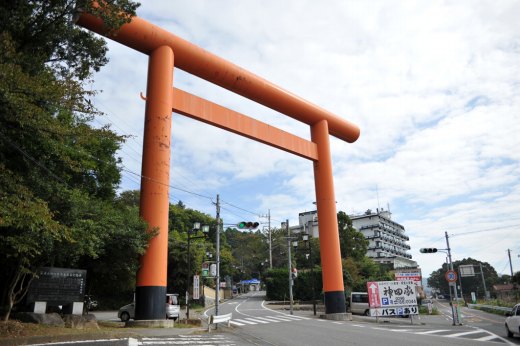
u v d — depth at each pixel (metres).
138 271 19.97
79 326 16.31
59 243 14.97
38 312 16.05
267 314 32.94
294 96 29.75
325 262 30.09
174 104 22.89
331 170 31.64
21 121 11.19
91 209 17.69
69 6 13.19
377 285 26.88
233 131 26.08
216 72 24.83
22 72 11.23
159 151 21.03
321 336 16.64
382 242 101.88
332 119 33.03
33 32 13.25
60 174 14.41
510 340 15.67
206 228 30.53
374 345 13.75
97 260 19.94
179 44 23.22
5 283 17.47
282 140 28.98
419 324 24.91
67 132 12.62
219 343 14.18
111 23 14.27
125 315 25.91
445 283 109.25
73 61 14.68
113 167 21.97
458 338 16.03
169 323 19.47
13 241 12.15
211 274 26.44
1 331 12.86
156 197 20.45
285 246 72.31
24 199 11.55
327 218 30.59
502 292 85.25
